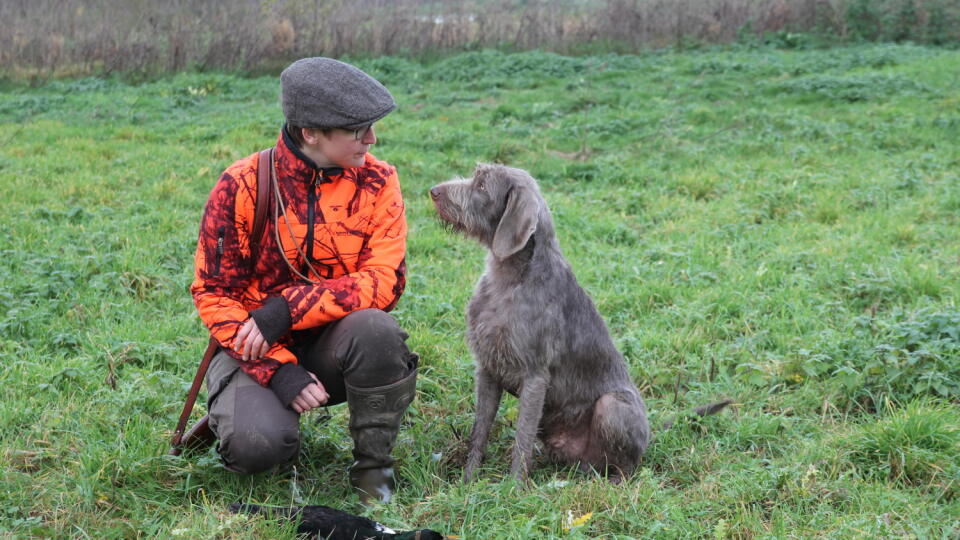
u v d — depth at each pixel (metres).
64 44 16.77
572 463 3.82
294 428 3.09
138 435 3.55
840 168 9.67
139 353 4.56
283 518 2.99
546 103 13.61
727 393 4.41
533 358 3.53
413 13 19.52
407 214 7.91
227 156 10.05
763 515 3.20
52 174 8.79
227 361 3.23
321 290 3.13
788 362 4.61
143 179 8.87
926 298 5.45
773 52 18.53
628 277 6.17
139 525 3.01
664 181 9.30
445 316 5.38
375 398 3.21
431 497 3.23
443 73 16.75
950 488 3.31
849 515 3.09
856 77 14.66
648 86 15.24
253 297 3.25
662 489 3.45
